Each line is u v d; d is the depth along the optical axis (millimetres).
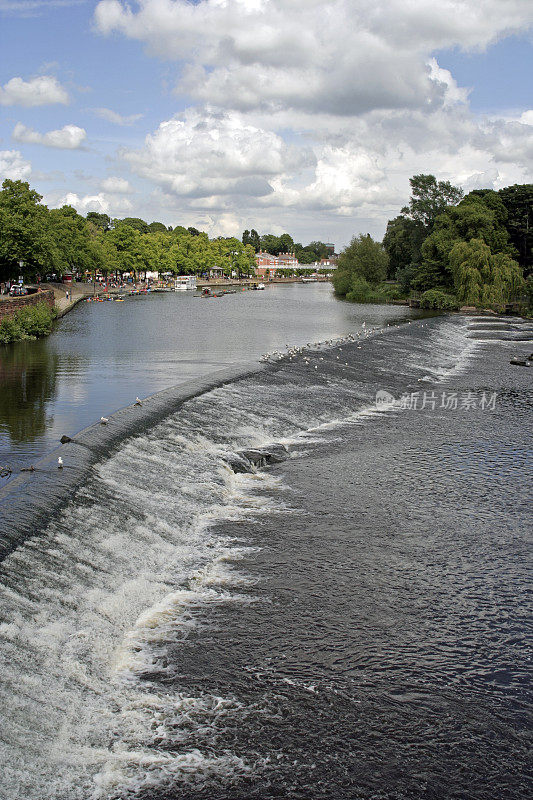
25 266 110500
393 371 61938
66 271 177125
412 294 158250
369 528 27312
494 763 15547
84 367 59250
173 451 32031
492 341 91375
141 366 60312
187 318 115562
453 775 15180
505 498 30828
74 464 26781
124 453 29844
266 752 15555
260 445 37000
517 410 48312
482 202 156375
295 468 34281
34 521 21469
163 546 24094
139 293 196625
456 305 137125
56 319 108375
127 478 27547
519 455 37188
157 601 21109
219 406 40594
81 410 41562
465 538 26656
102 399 45062
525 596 22516
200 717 16422
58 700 15859
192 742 15656
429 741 16125
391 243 194000
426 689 17859
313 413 44188
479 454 37281
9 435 35531
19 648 16547
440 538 26609
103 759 14844
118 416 34406
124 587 20922
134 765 14852
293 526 27188
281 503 29562
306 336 89250
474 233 145125
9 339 76625
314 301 169875
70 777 14164
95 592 19969
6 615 17172
